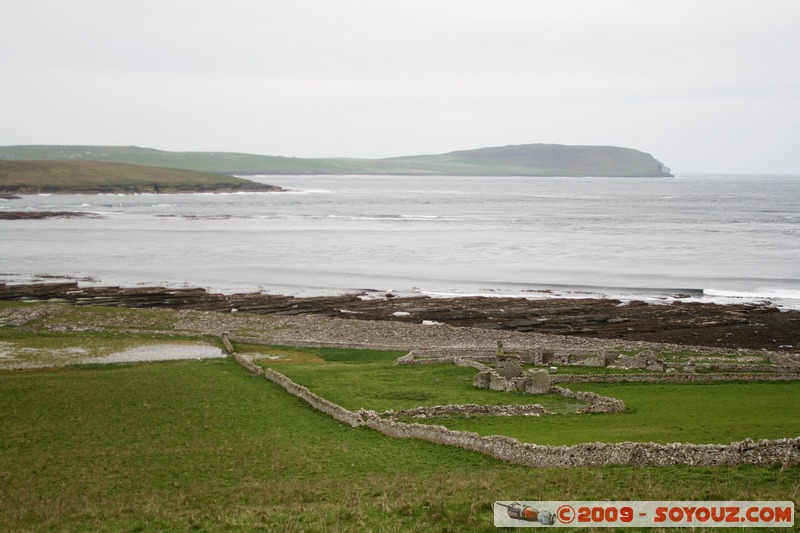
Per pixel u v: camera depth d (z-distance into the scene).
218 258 152.00
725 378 59.38
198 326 87.06
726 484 29.81
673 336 83.56
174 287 118.12
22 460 40.84
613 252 162.25
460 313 97.31
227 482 36.53
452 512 28.67
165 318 90.88
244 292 114.75
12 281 120.94
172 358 71.75
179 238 186.88
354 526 28.20
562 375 60.41
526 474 33.81
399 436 43.44
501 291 116.38
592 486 30.80
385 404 51.75
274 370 64.75
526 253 161.38
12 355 72.00
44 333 82.50
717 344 79.69
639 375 59.69
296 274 132.75
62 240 179.00
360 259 151.88
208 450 42.25
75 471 38.84
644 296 111.50
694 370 62.44
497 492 30.91
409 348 75.12
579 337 81.31
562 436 40.19
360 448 41.66
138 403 53.81
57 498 34.72
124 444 43.84
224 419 49.41
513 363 59.28
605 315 95.50
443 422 45.66
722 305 102.00
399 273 134.25
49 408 52.31
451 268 140.25
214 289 117.00
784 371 61.12
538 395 54.44
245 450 42.12
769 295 111.56
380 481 34.81
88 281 122.62
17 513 32.34
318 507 31.08
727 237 191.88
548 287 119.88
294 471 38.00
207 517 30.67
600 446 34.59
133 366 68.06
